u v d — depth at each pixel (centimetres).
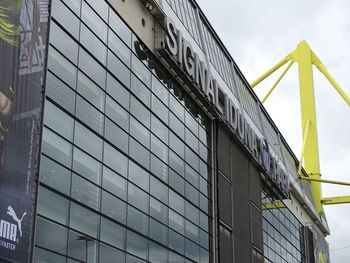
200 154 3547
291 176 5694
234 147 4062
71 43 2327
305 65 8025
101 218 2380
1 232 1764
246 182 4219
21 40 1962
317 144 7681
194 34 3606
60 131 2175
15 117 1897
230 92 4075
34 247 1944
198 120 3588
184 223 3175
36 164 1978
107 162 2481
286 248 5256
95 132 2417
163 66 3166
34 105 1998
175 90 3303
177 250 3042
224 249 3628
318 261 6438
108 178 2472
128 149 2675
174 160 3161
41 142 2023
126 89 2736
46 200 2042
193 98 3509
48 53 2142
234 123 3922
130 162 2680
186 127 3391
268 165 4659
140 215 2708
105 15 2633
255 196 4391
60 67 2228
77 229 2209
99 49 2542
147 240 2742
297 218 5916
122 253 2508
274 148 5181
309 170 7506
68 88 2264
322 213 7056
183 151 3297
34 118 1991
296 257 5625
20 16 1969
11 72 1898
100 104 2486
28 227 1897
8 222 1802
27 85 1972
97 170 2397
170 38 3095
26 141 1938
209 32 4025
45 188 2045
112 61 2641
